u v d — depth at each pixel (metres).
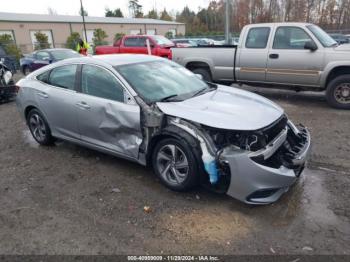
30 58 15.98
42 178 4.35
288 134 3.97
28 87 5.30
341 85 7.15
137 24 45.72
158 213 3.42
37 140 5.57
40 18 36.25
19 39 32.75
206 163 3.33
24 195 3.93
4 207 3.69
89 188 4.01
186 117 3.53
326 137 5.50
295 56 7.46
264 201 3.28
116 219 3.35
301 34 7.40
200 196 3.72
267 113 3.67
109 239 3.04
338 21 38.50
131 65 4.43
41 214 3.51
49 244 3.02
